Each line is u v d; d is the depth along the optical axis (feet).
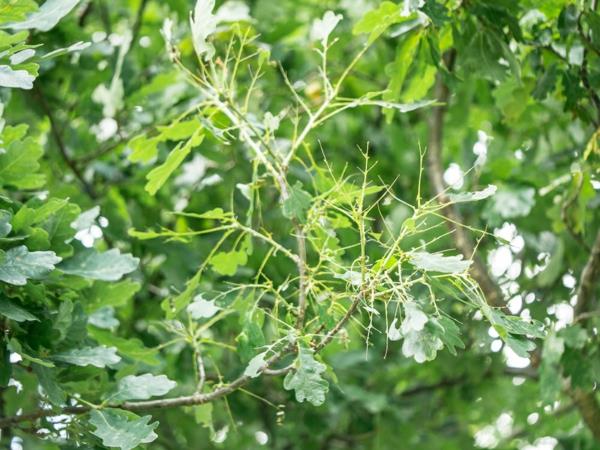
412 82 13.33
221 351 17.21
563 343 13.85
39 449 13.73
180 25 18.47
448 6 12.82
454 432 22.34
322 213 11.32
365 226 11.52
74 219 11.59
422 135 20.86
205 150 16.14
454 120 17.80
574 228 14.74
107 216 16.94
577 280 16.66
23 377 13.84
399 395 20.54
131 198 17.92
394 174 20.61
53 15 11.05
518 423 20.76
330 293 10.94
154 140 12.52
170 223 18.29
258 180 11.83
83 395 11.81
